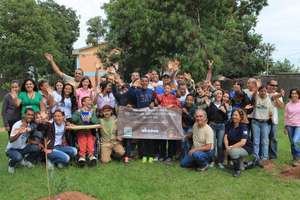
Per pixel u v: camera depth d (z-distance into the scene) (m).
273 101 11.71
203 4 30.11
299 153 11.47
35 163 10.90
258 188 9.39
